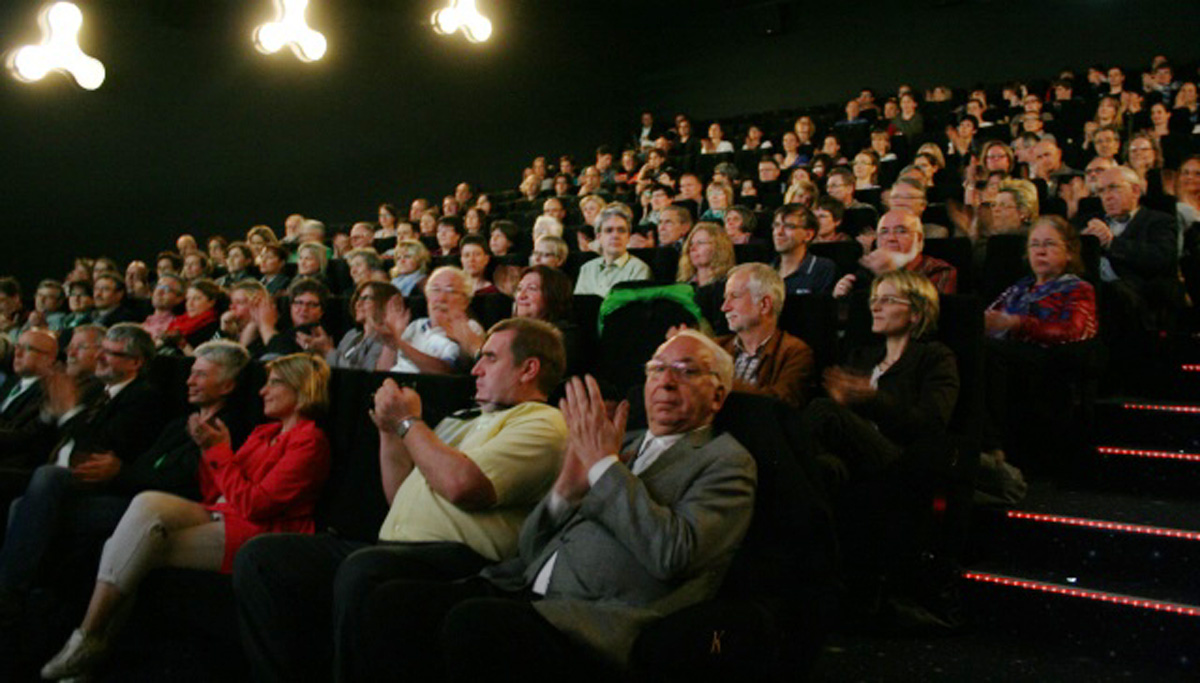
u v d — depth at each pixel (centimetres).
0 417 347
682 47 1172
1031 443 282
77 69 655
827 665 210
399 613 175
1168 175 405
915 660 213
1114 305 306
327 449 244
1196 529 228
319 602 205
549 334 223
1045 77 970
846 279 316
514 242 498
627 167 858
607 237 389
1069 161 579
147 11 777
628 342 305
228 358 275
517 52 1070
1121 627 216
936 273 315
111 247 766
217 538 234
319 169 889
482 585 184
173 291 491
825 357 271
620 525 175
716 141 899
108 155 763
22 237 723
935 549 227
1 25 703
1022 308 289
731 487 177
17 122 720
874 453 227
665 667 160
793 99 1105
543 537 190
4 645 250
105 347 307
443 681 174
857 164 598
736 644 161
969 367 249
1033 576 233
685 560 171
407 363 308
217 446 250
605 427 183
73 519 255
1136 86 804
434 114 984
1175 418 274
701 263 344
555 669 165
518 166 1067
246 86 840
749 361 263
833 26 1084
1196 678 204
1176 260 325
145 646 251
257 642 203
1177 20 907
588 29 1148
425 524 207
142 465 269
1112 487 270
